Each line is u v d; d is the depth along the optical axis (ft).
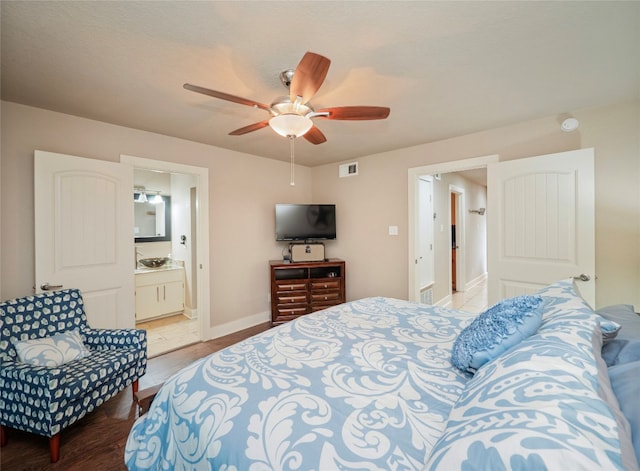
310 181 14.98
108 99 7.02
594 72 5.98
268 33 4.68
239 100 5.29
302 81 4.69
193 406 3.21
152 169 9.64
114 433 5.91
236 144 10.90
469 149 9.77
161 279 13.67
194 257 13.84
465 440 1.87
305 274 12.46
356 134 9.76
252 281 12.54
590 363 2.36
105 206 8.26
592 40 4.93
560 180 7.89
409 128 9.18
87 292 7.91
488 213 9.23
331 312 6.45
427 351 4.37
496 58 5.44
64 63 5.50
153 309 13.39
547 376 2.20
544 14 4.31
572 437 1.58
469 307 15.16
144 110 7.65
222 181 11.44
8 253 7.06
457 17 4.36
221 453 2.66
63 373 5.27
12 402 5.35
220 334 11.41
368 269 12.77
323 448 2.48
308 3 4.04
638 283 7.27
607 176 7.58
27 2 3.95
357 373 3.71
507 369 2.53
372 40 4.88
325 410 2.97
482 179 19.36
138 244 14.47
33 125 7.39
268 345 4.62
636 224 7.28
